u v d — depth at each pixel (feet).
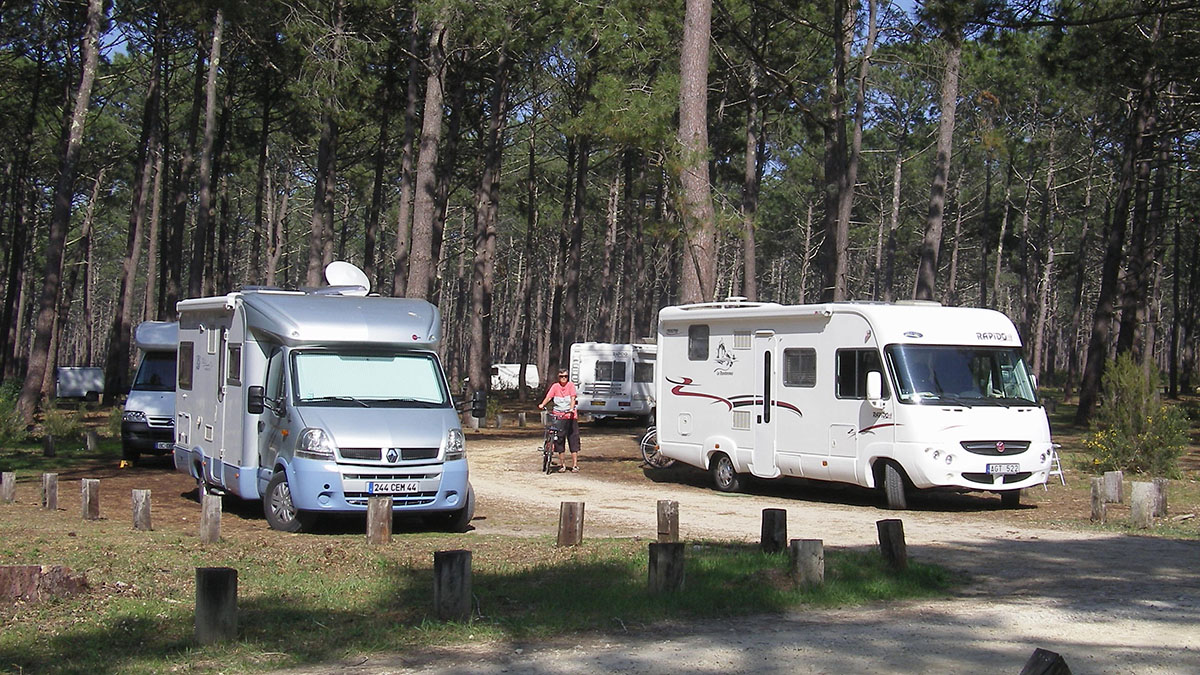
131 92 148.46
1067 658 22.09
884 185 183.42
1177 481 59.62
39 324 87.40
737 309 58.65
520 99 133.59
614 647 22.65
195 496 53.36
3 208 150.51
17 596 25.82
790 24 96.94
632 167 141.38
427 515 43.06
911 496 55.57
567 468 68.74
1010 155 134.92
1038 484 50.93
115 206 171.94
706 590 27.37
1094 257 211.20
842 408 52.54
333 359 41.83
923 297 82.12
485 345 129.59
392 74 108.58
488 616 25.08
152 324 70.44
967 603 27.78
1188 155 103.96
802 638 23.54
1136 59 59.77
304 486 38.60
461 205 173.27
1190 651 22.80
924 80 119.24
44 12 99.66
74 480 59.36
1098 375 99.71
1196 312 191.42
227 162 133.80
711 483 62.69
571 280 125.18
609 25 74.84
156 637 23.16
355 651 22.07
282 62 103.04
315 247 101.65
